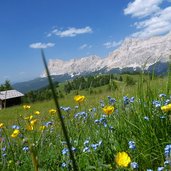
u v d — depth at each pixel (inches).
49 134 214.1
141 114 171.2
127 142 163.0
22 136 198.2
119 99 199.9
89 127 190.9
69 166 155.3
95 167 143.7
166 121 163.2
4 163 166.6
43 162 167.5
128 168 127.1
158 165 144.1
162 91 196.5
